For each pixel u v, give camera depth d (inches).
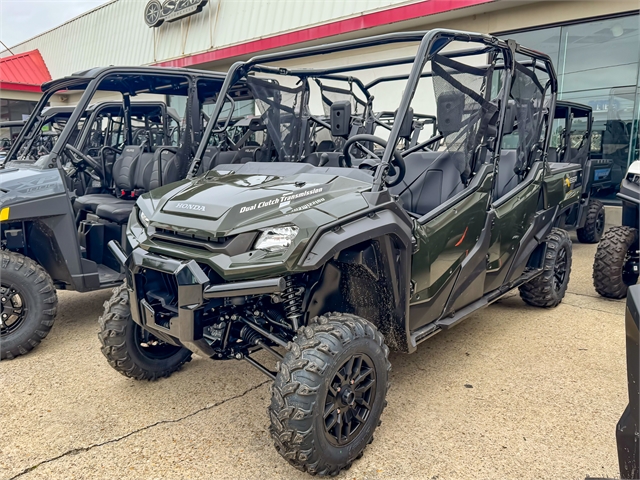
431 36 93.3
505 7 289.0
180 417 97.5
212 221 80.4
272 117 126.7
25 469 81.7
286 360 77.1
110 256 154.3
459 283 112.5
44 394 106.7
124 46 547.8
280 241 76.5
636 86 273.3
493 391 107.1
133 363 106.3
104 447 87.7
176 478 79.6
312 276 87.0
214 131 181.6
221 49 419.5
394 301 91.7
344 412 80.4
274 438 75.8
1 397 105.2
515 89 127.0
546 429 92.7
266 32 390.9
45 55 706.8
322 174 96.2
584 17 273.9
